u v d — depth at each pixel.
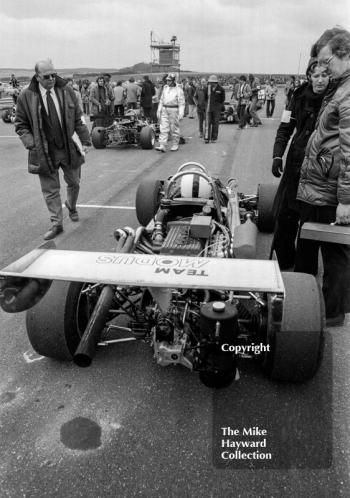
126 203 7.00
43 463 2.36
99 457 2.39
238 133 15.55
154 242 3.63
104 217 6.32
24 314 3.86
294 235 4.18
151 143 12.43
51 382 2.97
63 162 5.48
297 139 3.63
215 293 3.00
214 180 4.68
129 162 10.45
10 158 11.20
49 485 2.23
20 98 5.07
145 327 2.99
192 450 2.42
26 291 2.48
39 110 5.06
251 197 5.61
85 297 3.15
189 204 4.00
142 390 2.88
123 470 2.31
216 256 3.20
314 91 3.20
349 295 3.48
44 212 6.62
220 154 11.21
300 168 3.59
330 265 3.38
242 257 3.17
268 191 5.43
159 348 2.58
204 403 2.76
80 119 5.57
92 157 11.24
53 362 3.18
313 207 3.35
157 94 20.69
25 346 3.39
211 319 2.24
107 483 2.24
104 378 3.00
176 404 2.75
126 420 2.64
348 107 2.81
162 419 2.64
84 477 2.28
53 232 5.55
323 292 3.49
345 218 3.02
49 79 4.93
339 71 2.88
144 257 2.61
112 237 5.52
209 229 3.28
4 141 14.41
